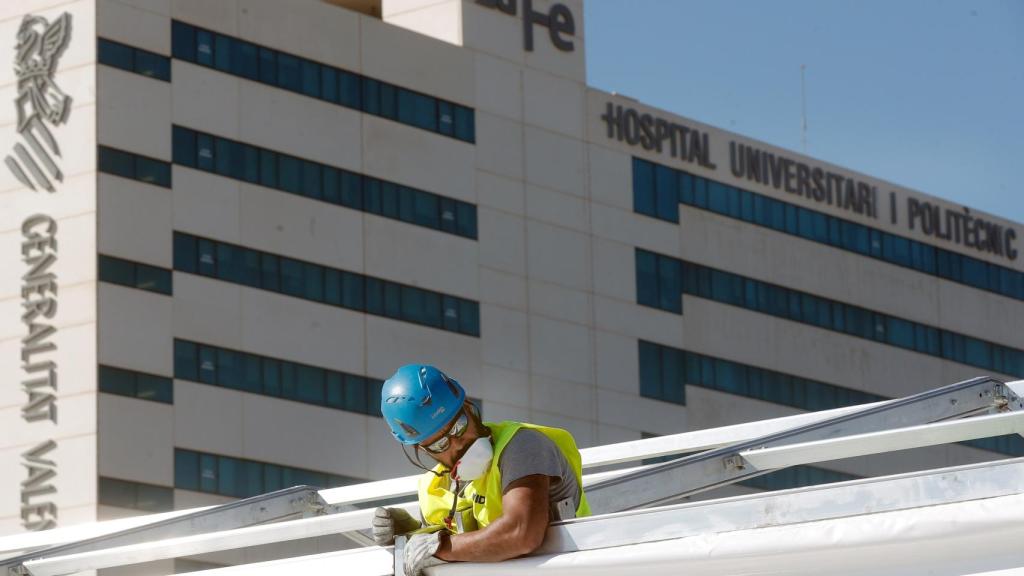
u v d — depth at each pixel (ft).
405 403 30.55
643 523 29.14
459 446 30.86
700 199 323.78
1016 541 26.30
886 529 26.96
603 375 301.84
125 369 251.60
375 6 315.17
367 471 271.69
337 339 272.51
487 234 293.02
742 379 322.14
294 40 276.82
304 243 271.90
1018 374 366.43
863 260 346.54
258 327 264.93
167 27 264.31
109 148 256.32
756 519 28.22
